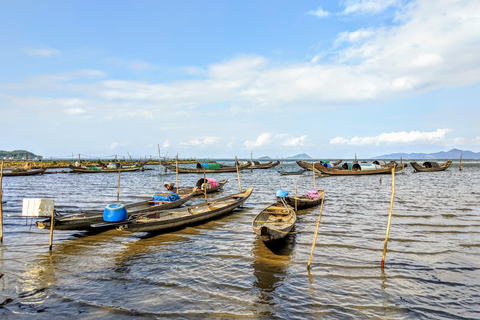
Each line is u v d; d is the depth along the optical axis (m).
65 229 14.16
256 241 13.94
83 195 30.08
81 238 14.51
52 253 12.27
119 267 10.75
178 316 7.50
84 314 7.64
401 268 10.52
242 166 75.69
